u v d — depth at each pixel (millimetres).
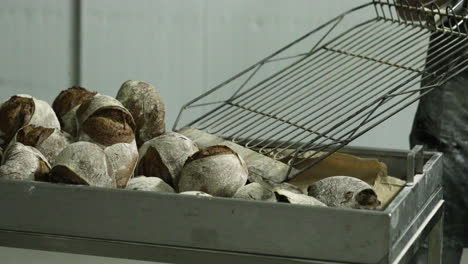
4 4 5855
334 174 2535
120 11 5820
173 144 2393
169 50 5812
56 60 5887
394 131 5270
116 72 5898
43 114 2414
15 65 5922
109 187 2121
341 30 5395
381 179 2459
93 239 2033
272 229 1943
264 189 2201
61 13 5828
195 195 1987
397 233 1998
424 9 2697
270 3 5555
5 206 2064
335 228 1915
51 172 2133
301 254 1938
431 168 2371
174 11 5754
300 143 2670
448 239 3717
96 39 5863
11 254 2104
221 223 1966
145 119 2566
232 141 2740
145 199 1993
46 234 2055
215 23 5707
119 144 2266
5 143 2389
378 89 5160
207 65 5762
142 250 2012
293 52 5551
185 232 1986
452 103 3639
